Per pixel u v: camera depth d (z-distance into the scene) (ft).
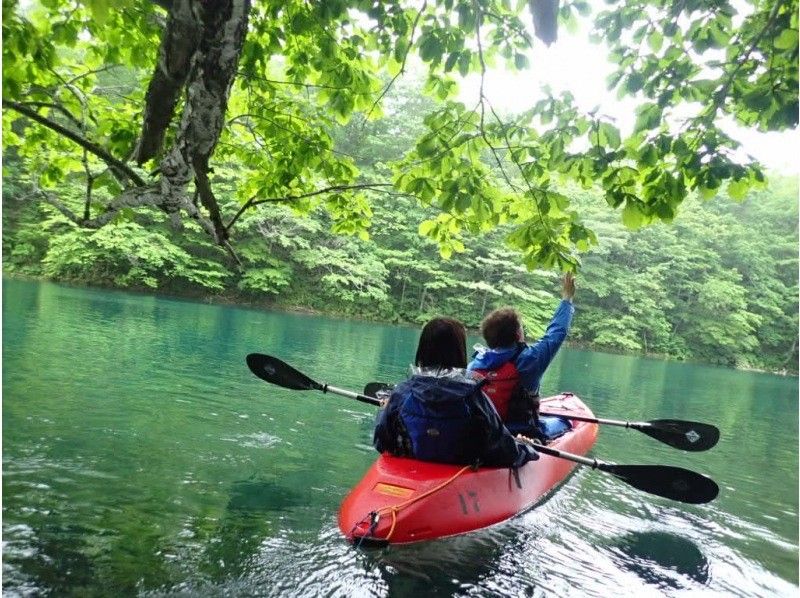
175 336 30.27
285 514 9.70
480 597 7.63
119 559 7.62
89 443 12.07
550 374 36.01
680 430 14.20
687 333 82.12
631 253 80.64
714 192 7.71
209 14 6.32
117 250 58.18
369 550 8.42
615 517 11.27
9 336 23.54
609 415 23.70
